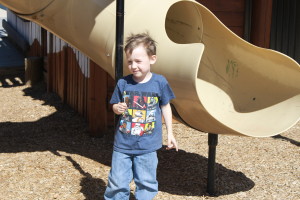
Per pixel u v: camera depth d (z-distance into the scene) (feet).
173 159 18.10
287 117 14.52
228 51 15.99
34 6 15.61
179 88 12.94
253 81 16.01
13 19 47.83
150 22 13.97
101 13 14.97
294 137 21.63
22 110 25.84
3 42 47.52
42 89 30.96
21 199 14.03
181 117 14.10
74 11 15.46
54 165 16.94
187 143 20.20
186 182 15.93
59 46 27.96
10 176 15.74
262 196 15.03
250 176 16.67
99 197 14.33
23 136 20.90
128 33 14.16
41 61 32.55
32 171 16.25
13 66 36.32
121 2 12.42
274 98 15.38
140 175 12.19
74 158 17.87
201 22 15.53
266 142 20.61
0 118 24.21
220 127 13.24
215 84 16.05
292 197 14.98
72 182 15.40
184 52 12.82
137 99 11.98
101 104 20.84
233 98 15.96
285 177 16.63
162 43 13.52
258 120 14.97
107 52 14.90
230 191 15.38
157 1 14.35
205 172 16.89
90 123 20.94
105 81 20.77
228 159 18.33
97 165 17.19
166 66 13.21
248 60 15.78
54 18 15.93
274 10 30.78
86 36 15.42
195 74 12.36
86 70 23.08
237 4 24.17
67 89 26.89
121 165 12.17
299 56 31.71
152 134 12.12
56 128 22.25
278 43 31.30
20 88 31.60
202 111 12.84
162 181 15.96
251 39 24.20
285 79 15.15
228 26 24.27
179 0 14.12
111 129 21.97
